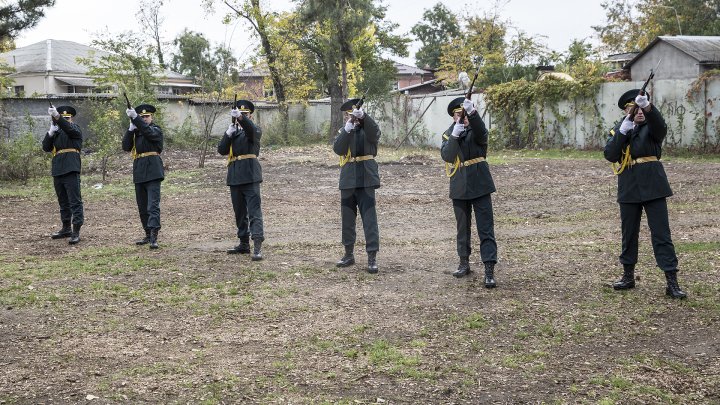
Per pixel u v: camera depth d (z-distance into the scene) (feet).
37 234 38.42
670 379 17.42
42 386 17.44
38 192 55.98
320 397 16.63
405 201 49.03
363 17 101.40
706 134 74.79
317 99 149.18
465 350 19.61
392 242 34.88
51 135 35.96
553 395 16.65
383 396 16.70
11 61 136.36
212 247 34.30
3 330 21.74
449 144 26.91
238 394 16.87
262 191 55.52
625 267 25.09
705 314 22.08
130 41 102.94
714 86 73.77
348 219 29.63
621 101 24.77
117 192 54.70
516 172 64.54
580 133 87.25
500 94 94.58
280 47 122.62
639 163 24.17
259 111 121.80
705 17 145.07
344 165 29.35
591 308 23.00
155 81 104.22
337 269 29.25
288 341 20.57
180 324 22.27
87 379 17.90
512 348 19.70
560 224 39.09
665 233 24.02
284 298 24.99
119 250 33.55
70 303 24.64
